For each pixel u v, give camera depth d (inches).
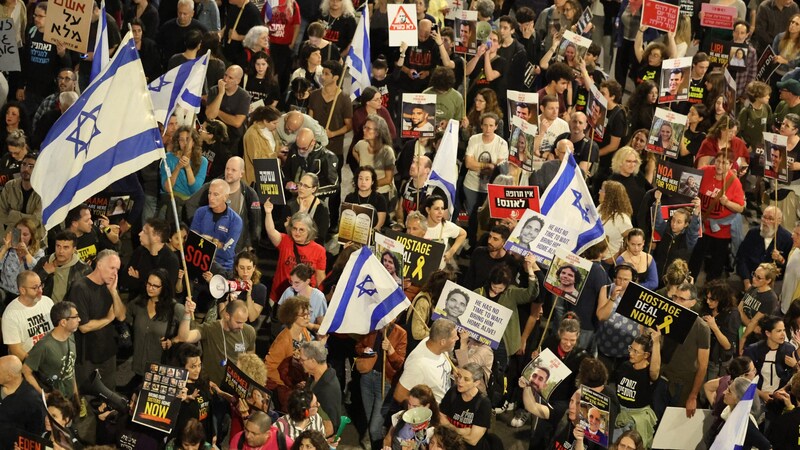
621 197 538.3
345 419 444.8
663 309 448.5
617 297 480.1
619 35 751.7
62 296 476.4
